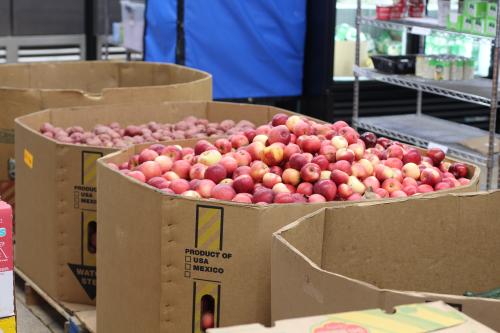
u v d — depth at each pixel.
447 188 2.86
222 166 2.93
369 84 7.21
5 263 2.38
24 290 4.17
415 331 1.40
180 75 5.27
